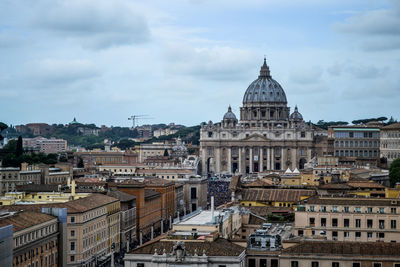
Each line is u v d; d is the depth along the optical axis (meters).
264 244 169.88
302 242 168.12
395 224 196.50
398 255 157.12
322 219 198.75
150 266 161.88
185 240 168.12
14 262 194.00
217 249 163.12
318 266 158.38
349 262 157.25
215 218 192.50
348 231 198.00
